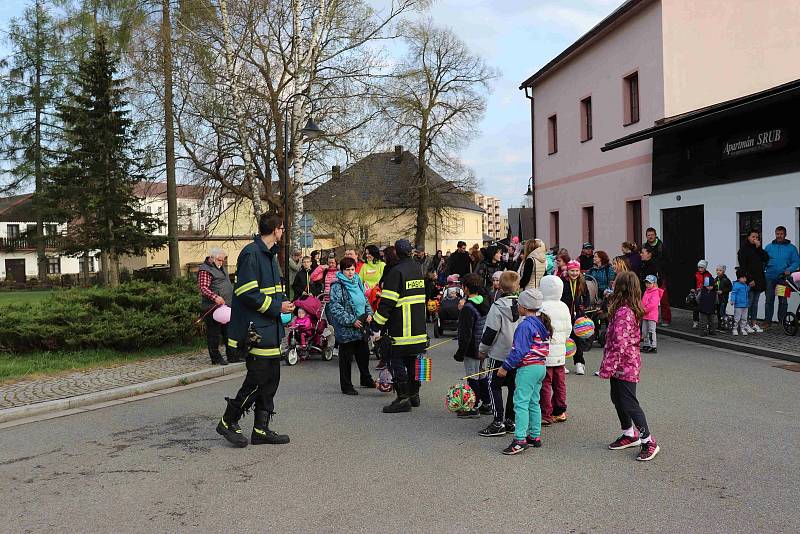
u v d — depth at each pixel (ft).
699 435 22.02
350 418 25.90
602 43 76.69
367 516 15.52
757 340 41.93
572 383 32.09
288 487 17.76
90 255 102.47
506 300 22.99
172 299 44.19
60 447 22.29
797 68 66.08
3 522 15.58
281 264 75.77
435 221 160.35
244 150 76.18
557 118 90.89
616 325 20.20
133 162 89.76
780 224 50.14
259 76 75.87
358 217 154.71
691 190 60.23
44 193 99.66
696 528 14.44
